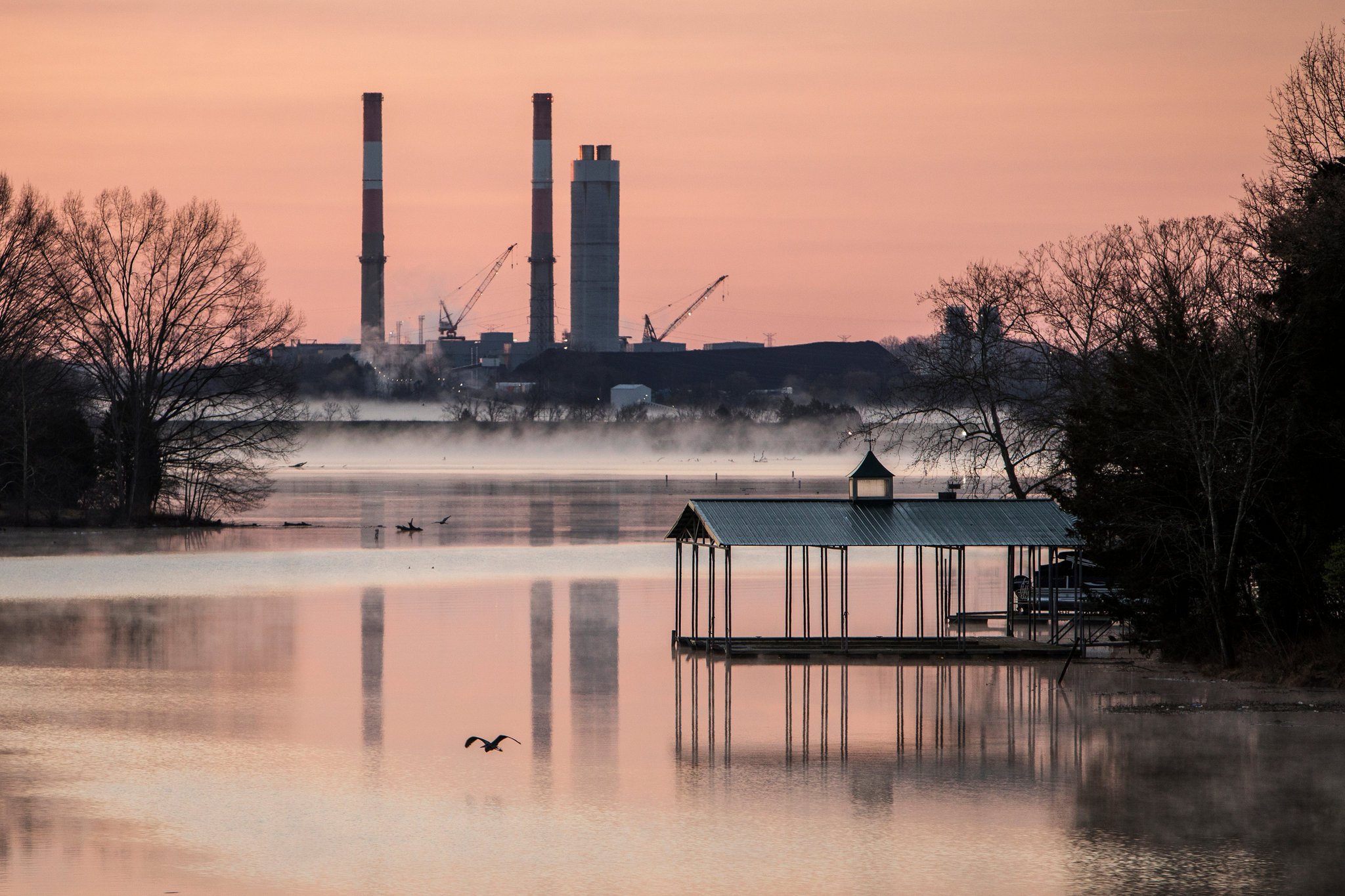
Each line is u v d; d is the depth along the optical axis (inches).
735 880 3255.4
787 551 6678.2
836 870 3321.9
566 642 6727.4
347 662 6141.7
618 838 3567.9
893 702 5221.5
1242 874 3272.6
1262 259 6732.3
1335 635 5639.8
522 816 3752.5
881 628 7175.2
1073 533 6107.3
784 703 5206.7
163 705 5172.2
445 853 3442.4
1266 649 5738.2
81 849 3464.6
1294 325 5551.2
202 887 3218.5
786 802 3875.5
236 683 5615.2
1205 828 3617.1
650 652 6422.2
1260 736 4594.0
